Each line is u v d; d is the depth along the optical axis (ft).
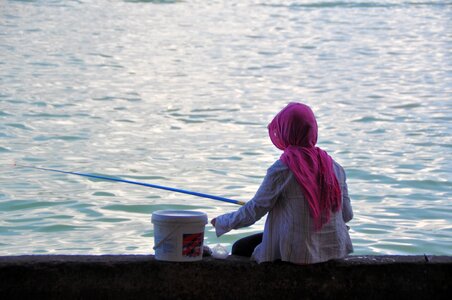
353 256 19.34
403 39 116.37
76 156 48.39
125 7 144.15
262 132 57.72
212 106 68.69
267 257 18.71
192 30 122.11
